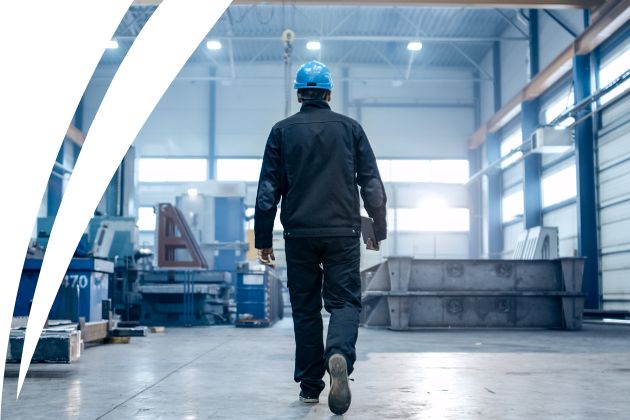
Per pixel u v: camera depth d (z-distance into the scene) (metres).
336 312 2.31
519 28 17.31
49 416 2.18
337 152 2.37
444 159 21.22
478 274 8.41
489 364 3.96
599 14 12.60
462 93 21.45
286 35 11.73
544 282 8.45
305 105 2.47
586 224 13.13
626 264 12.05
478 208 20.52
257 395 2.63
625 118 12.06
